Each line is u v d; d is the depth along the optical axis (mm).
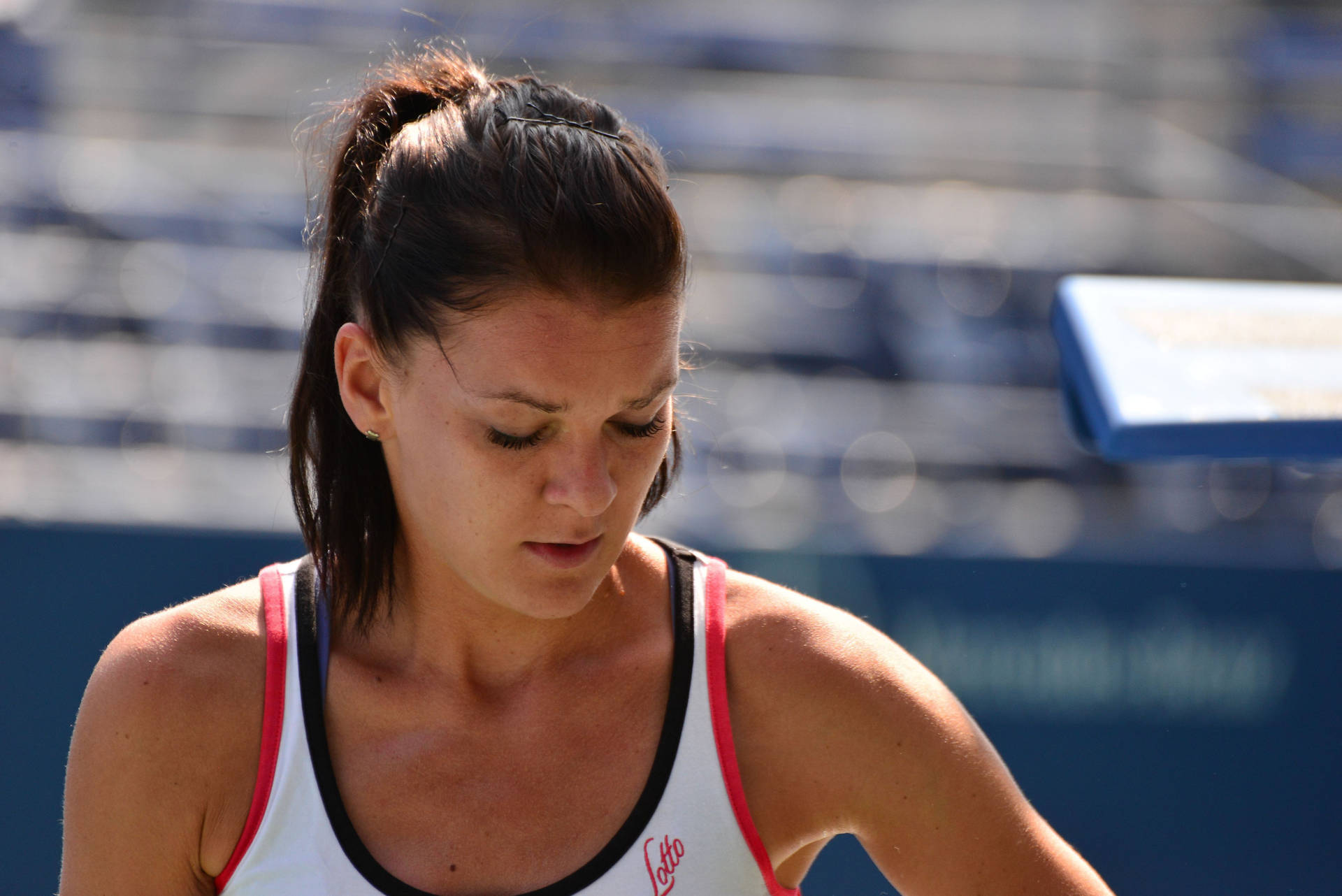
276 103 19922
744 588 4328
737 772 4074
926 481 16656
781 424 16984
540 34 20969
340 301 4234
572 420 3658
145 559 13250
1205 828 13430
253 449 16203
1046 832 4203
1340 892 13438
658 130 20562
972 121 21344
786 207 19844
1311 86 22016
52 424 16000
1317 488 16109
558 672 4211
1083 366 4730
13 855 12664
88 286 17000
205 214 17906
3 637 13000
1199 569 13641
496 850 4031
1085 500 16641
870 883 12266
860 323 18438
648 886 3994
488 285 3564
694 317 18000
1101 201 20375
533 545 3855
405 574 4285
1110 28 22234
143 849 4125
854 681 4109
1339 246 19922
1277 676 13602
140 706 4078
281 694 4125
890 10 22109
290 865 4043
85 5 20016
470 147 3732
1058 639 13617
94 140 18750
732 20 21688
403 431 3957
